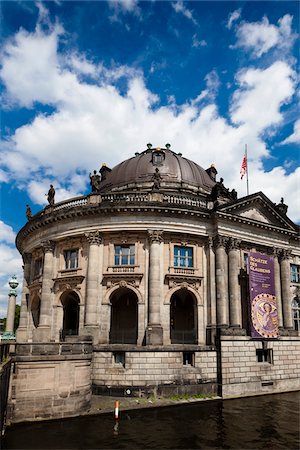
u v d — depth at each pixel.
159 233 38.66
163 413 27.69
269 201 44.31
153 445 20.58
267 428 24.00
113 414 27.03
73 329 45.66
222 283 38.62
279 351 39.59
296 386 39.78
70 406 25.86
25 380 24.45
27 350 24.95
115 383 32.41
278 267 44.91
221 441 21.41
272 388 37.66
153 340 34.94
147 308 37.09
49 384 25.27
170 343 36.84
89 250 39.00
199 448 20.27
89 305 37.25
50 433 22.20
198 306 38.81
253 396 35.19
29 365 24.75
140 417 26.41
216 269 39.34
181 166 52.12
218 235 39.91
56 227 42.19
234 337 36.53
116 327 42.88
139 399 31.27
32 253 48.84
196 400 31.88
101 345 33.66
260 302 39.72
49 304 41.03
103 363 32.97
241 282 41.59
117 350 33.19
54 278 41.34
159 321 36.06
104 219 39.38
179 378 33.44
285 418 26.52
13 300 45.62
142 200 40.41
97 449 19.73
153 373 32.84
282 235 45.69
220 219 40.47
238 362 36.09
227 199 42.69
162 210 38.81
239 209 42.41
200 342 37.88
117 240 39.44
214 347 35.91
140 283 37.81
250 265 40.09
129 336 41.56
